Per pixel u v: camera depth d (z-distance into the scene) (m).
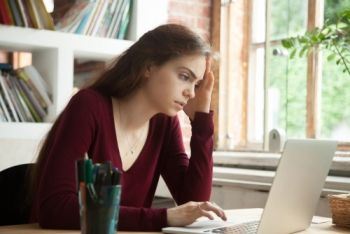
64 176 1.52
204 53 1.71
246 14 3.68
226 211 1.95
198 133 1.94
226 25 3.66
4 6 2.68
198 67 1.70
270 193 1.30
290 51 3.29
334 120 3.05
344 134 3.00
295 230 1.54
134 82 1.75
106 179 1.08
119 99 1.79
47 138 1.72
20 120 2.81
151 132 1.89
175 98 1.70
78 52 3.00
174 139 2.01
